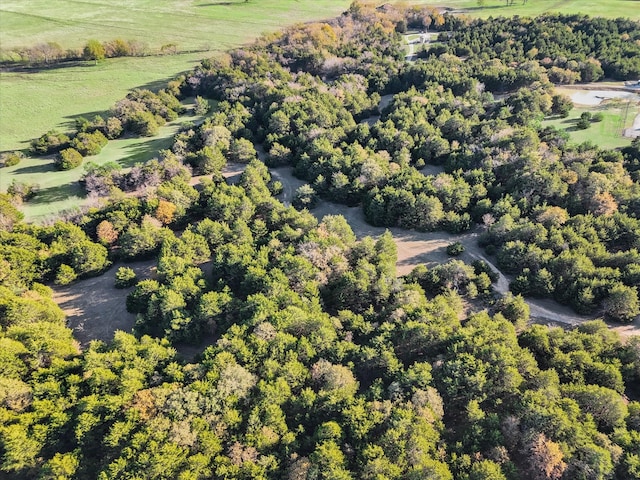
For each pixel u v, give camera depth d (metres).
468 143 162.12
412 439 69.88
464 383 79.19
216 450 72.12
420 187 136.88
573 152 142.25
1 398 77.44
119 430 73.38
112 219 127.44
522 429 71.88
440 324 92.06
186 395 76.75
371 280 105.81
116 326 106.44
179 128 189.12
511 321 99.12
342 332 93.81
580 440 68.44
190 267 112.31
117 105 189.88
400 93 193.38
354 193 144.25
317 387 83.06
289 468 70.00
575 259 105.88
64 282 115.06
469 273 110.25
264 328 89.00
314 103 179.50
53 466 69.81
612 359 85.31
